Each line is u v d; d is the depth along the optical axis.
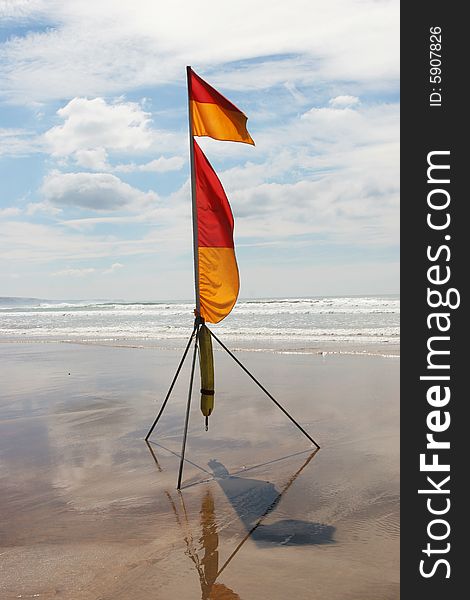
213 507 5.33
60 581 4.01
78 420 8.99
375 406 9.12
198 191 6.68
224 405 9.69
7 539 4.73
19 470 6.58
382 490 5.62
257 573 4.06
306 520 4.97
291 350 16.86
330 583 3.90
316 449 7.07
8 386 12.37
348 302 56.69
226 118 6.68
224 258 6.71
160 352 17.89
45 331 30.16
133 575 4.07
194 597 3.76
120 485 6.00
